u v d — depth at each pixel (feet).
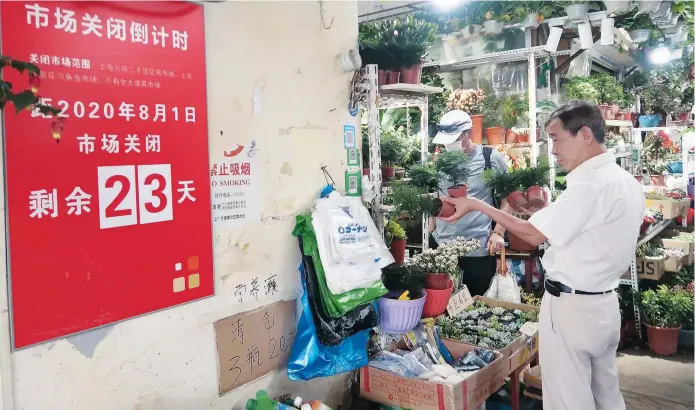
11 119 4.50
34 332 4.71
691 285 14.69
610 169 7.07
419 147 11.00
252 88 6.66
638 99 23.35
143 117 5.44
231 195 6.45
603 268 6.91
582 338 7.04
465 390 7.15
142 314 5.54
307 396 7.75
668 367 12.83
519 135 13.42
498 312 10.21
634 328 14.46
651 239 16.78
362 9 15.35
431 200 7.98
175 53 5.73
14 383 4.62
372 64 8.35
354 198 7.79
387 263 7.70
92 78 5.01
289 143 7.23
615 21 13.99
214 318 6.33
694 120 22.06
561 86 16.10
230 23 6.35
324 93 7.78
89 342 5.13
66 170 4.86
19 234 4.58
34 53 4.62
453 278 9.90
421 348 8.18
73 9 4.86
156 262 5.64
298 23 7.29
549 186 13.48
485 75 14.69
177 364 5.95
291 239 7.33
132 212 5.39
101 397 5.26
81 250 5.00
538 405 10.06
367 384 7.75
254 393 6.91
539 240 7.34
